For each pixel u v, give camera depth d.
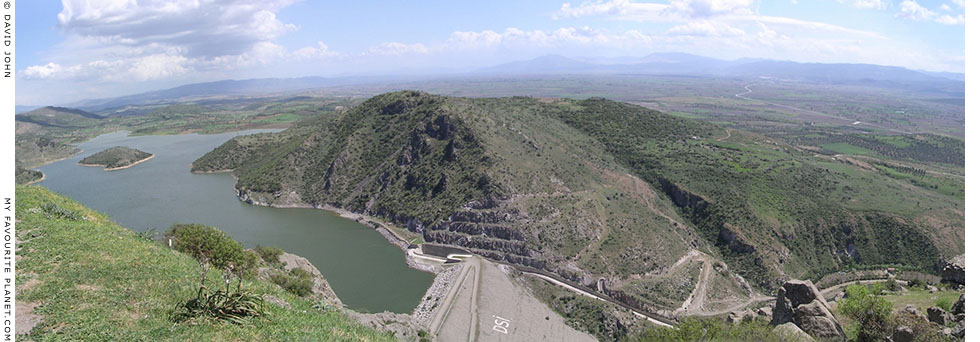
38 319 22.22
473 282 99.62
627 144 172.25
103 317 23.36
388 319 60.09
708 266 107.50
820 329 36.62
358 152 171.00
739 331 41.19
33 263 27.39
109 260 30.23
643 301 92.81
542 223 115.81
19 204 36.28
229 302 26.17
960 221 112.38
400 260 115.00
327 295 63.53
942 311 37.31
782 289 43.06
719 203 126.44
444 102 168.75
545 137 159.62
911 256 107.44
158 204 153.88
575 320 90.69
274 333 25.34
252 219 142.38
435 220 128.62
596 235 112.62
